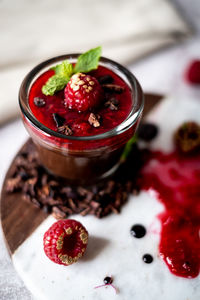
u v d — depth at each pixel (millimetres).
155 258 287
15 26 416
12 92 374
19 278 293
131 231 296
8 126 363
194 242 295
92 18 432
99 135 270
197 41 436
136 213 304
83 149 275
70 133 272
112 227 297
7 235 291
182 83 406
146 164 329
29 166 319
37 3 436
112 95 292
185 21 446
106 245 290
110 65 304
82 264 282
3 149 352
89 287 275
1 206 301
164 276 281
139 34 426
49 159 300
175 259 285
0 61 391
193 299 274
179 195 315
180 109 355
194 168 329
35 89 294
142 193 314
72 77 281
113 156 300
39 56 398
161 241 293
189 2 467
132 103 289
